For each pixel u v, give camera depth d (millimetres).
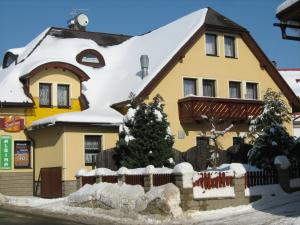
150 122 21469
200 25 28500
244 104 27750
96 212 18000
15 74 28891
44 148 26266
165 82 27094
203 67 28453
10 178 26594
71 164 24547
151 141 21297
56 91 28422
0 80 30359
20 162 27031
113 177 20047
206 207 16172
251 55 30266
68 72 28844
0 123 26641
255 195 17125
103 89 30250
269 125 19766
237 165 17094
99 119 25172
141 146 21266
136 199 16875
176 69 27531
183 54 27719
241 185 16922
